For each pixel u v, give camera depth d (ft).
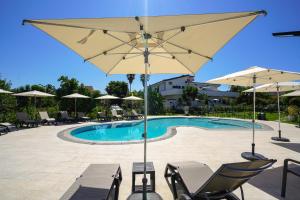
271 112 96.43
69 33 9.20
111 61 14.08
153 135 46.85
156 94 94.38
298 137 32.63
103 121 57.00
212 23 8.26
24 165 17.63
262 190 12.87
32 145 25.53
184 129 40.27
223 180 8.89
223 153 22.04
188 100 104.37
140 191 11.85
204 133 35.70
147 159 19.61
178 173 11.60
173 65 15.43
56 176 15.11
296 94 41.63
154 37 10.15
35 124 46.11
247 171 8.27
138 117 70.28
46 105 65.05
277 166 17.63
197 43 10.63
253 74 19.57
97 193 9.18
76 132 40.91
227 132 37.04
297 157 20.71
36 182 13.98
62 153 21.68
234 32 8.96
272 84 28.58
